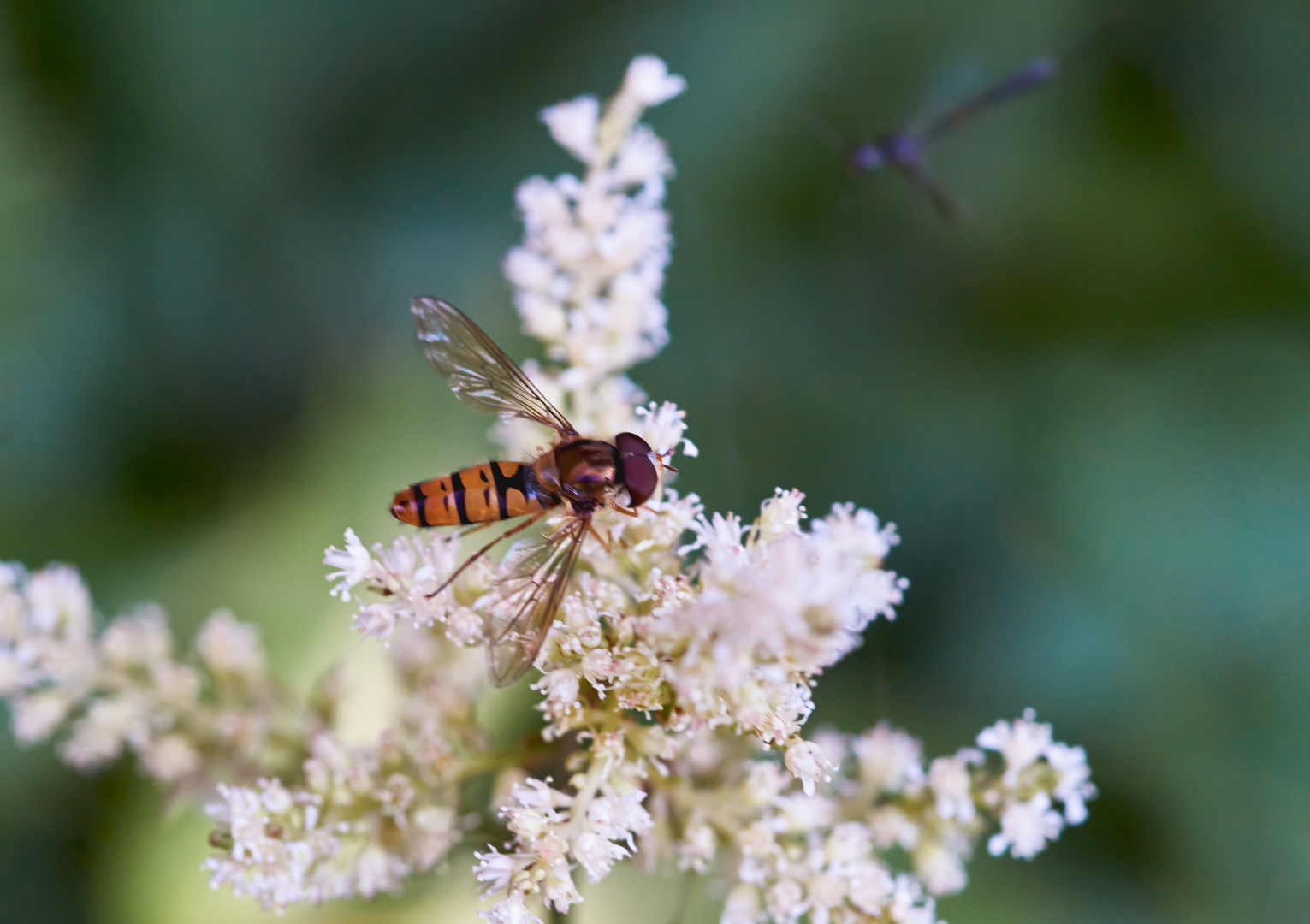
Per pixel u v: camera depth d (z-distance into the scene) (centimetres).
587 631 16
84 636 17
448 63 20
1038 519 19
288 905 18
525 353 19
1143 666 19
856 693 19
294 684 18
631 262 17
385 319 20
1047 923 18
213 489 19
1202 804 18
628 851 16
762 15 20
